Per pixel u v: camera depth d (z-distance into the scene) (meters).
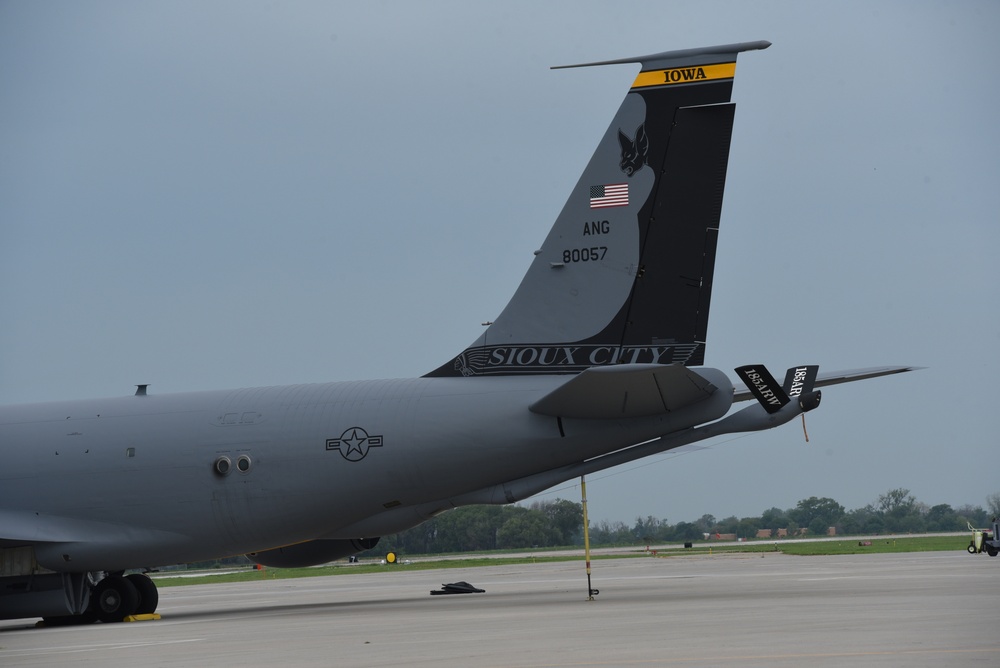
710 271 44.09
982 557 86.88
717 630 28.81
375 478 46.78
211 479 49.03
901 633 26.66
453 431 45.84
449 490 46.59
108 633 41.00
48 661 29.23
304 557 57.91
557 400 42.97
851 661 21.75
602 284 45.28
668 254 44.53
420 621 37.22
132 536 50.00
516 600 48.72
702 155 44.38
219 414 50.00
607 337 45.06
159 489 49.78
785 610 34.91
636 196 45.00
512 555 194.62
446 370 47.81
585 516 45.69
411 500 47.22
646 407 43.19
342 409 47.97
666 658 23.22
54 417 52.72
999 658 21.81
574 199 45.94
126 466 50.41
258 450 48.59
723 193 44.12
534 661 23.64
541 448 45.00
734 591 47.94
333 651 28.00
